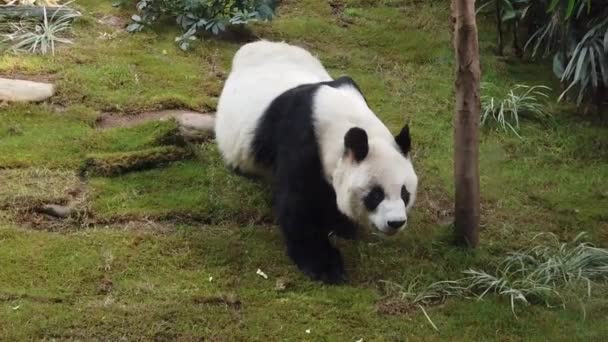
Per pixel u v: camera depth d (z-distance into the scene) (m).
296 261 5.05
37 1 7.87
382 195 4.52
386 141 4.74
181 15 7.83
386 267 5.12
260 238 5.34
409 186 4.62
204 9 7.82
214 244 5.21
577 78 6.84
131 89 6.81
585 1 6.61
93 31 7.70
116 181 5.78
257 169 5.51
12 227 5.19
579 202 6.00
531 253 5.36
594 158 6.58
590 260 5.19
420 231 5.54
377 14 8.59
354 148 4.53
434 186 6.07
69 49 7.31
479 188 5.59
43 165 5.80
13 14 7.68
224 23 7.65
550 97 7.41
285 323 4.55
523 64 7.94
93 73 6.95
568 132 6.90
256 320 4.55
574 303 4.84
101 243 5.12
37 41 7.32
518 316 4.72
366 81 7.37
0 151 5.90
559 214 5.86
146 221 5.41
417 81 7.45
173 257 5.05
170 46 7.60
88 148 6.04
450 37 8.17
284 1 8.75
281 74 5.59
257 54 5.93
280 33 8.08
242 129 5.39
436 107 7.08
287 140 4.99
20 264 4.86
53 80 6.81
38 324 4.38
